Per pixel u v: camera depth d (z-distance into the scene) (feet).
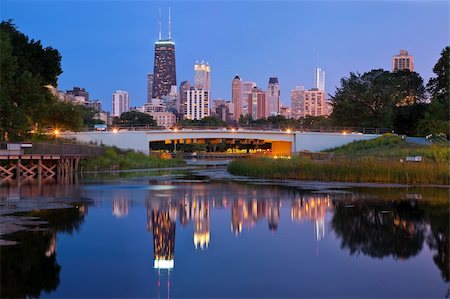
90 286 59.57
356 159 220.23
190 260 71.31
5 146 213.46
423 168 185.57
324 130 425.28
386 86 459.32
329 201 133.28
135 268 66.80
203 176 236.84
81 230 91.04
